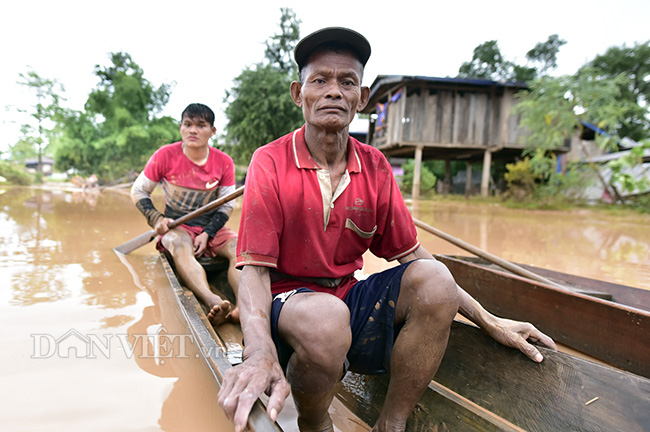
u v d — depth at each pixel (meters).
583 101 13.72
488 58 32.88
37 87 23.03
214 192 3.80
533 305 2.66
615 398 1.47
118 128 22.11
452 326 1.93
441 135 15.46
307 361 1.30
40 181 25.64
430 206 13.38
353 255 1.71
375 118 20.36
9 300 2.73
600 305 2.30
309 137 1.61
